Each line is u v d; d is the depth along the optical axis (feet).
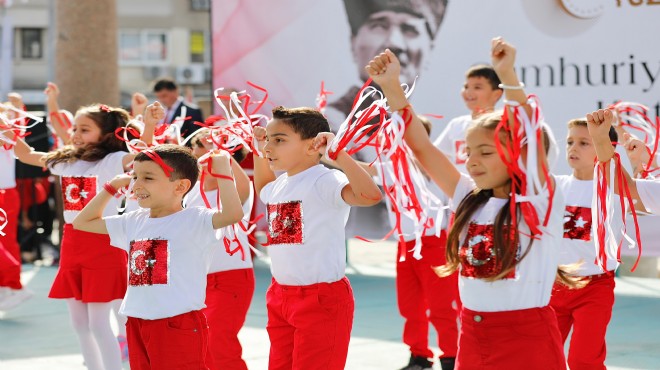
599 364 14.60
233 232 15.40
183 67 95.81
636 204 13.74
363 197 12.43
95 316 16.79
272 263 13.52
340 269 13.23
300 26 29.86
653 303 26.23
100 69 33.63
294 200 13.23
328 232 13.09
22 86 97.19
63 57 33.58
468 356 10.72
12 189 24.70
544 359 10.44
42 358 20.06
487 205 10.75
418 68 28.12
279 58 30.25
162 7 96.68
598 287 14.55
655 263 31.53
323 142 12.59
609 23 25.61
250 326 23.39
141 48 96.63
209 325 15.81
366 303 26.78
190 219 12.80
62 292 17.11
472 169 10.70
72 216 17.34
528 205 10.39
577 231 14.70
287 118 13.32
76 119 17.87
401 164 11.78
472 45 27.35
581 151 14.93
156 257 12.68
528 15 26.55
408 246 18.60
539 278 10.53
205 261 12.93
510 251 10.41
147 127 16.21
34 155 19.07
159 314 12.59
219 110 31.01
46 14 96.94
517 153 10.34
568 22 26.05
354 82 29.17
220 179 12.78
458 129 20.15
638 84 25.32
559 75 26.25
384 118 12.46
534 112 10.37
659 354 19.84
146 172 12.76
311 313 13.01
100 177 17.42
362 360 19.53
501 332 10.51
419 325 18.63
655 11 25.08
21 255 35.88
